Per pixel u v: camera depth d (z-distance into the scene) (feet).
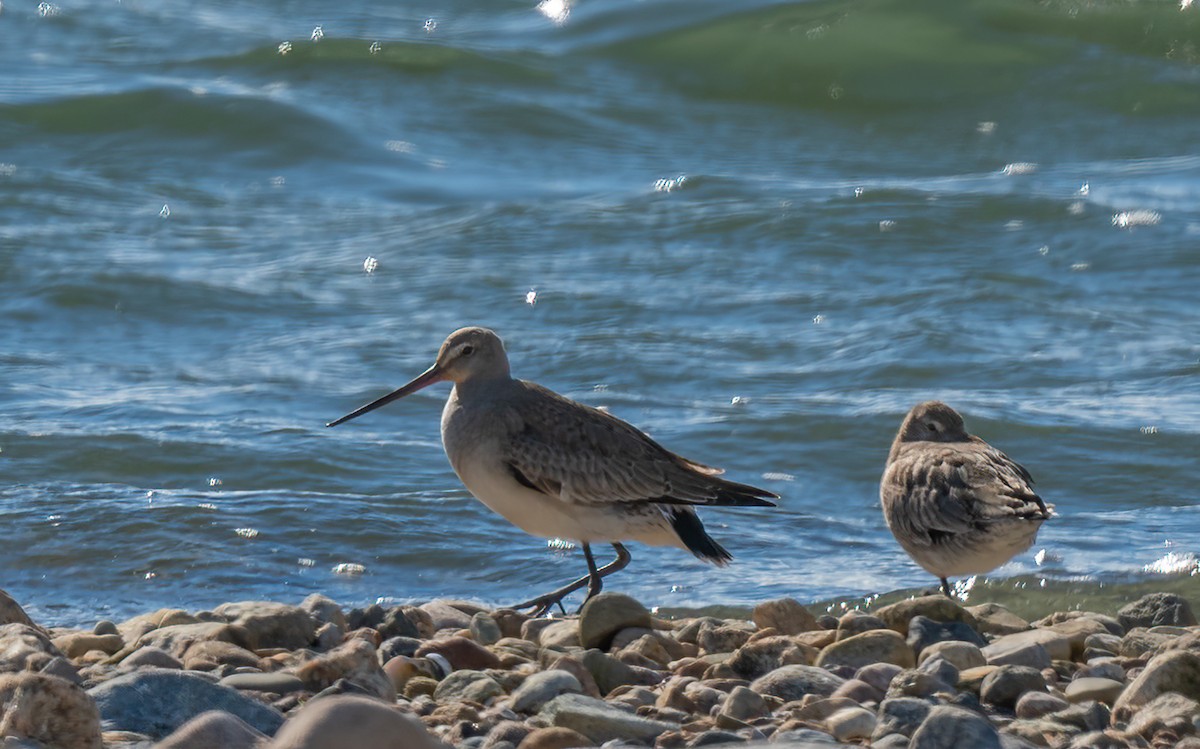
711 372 60.54
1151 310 69.67
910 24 123.54
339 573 41.29
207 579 40.32
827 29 124.36
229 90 107.96
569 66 121.19
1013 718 26.30
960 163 104.42
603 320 67.05
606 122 110.73
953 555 35.50
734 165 102.17
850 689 26.84
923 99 117.19
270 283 72.13
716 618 36.63
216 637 29.09
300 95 110.22
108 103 102.63
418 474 49.03
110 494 45.68
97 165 94.84
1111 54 121.19
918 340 63.77
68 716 21.90
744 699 25.72
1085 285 73.61
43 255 74.49
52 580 39.88
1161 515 46.62
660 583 41.04
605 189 93.86
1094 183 95.76
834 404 56.29
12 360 60.59
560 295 70.44
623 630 31.24
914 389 58.70
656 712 25.58
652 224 82.94
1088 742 23.95
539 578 41.50
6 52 120.16
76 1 136.15
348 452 50.57
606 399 57.36
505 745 23.22
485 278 73.20
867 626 31.12
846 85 118.93
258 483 47.80
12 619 29.78
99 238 79.00
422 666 28.27
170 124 101.40
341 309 68.74
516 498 36.09
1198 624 34.19
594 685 27.48
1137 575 41.04
